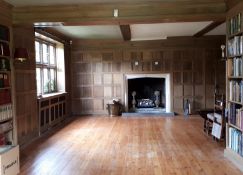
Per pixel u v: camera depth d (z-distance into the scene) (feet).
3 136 14.34
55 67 27.02
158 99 31.12
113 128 22.54
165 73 29.37
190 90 29.27
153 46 29.25
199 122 24.98
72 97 29.99
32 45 19.10
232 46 13.67
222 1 14.02
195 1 14.07
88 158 14.65
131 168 13.08
